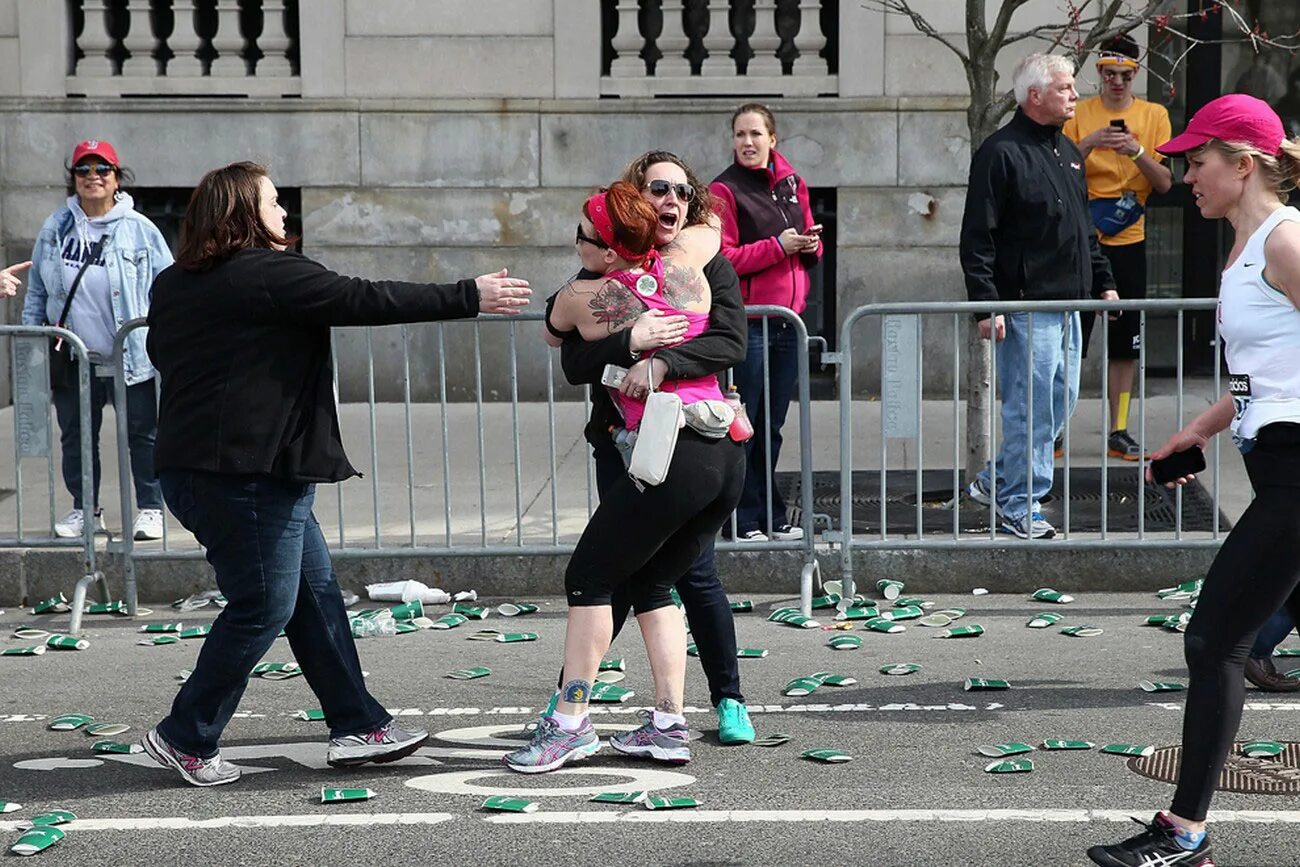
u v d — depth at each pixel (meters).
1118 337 28.25
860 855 13.02
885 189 34.34
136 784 15.12
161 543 23.28
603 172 34.62
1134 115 27.98
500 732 16.56
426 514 24.92
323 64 34.81
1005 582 22.12
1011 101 24.69
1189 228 35.56
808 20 34.47
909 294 34.66
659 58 35.72
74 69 35.22
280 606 14.58
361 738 15.29
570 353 14.56
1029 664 18.70
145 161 34.91
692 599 15.84
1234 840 13.14
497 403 35.06
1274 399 12.14
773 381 22.44
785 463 28.41
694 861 12.98
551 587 22.44
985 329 22.25
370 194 34.97
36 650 20.11
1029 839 13.28
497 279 14.33
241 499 14.29
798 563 22.19
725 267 14.84
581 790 14.71
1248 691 17.39
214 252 14.27
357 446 30.69
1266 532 11.95
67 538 22.25
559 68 34.56
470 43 34.59
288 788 14.92
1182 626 19.94
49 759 15.94
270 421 14.17
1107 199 28.09
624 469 15.12
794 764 15.32
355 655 15.41
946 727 16.41
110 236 24.00
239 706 17.61
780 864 12.88
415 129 34.72
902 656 19.16
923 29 25.66
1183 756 12.04
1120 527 22.98
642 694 17.84
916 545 21.97
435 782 15.02
